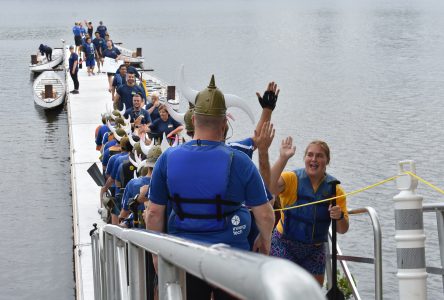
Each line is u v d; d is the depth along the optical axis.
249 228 4.76
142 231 3.90
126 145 15.65
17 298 19.33
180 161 4.65
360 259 7.02
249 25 142.00
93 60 48.78
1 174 34.66
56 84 49.97
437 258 18.09
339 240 20.28
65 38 124.12
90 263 15.04
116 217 14.70
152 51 96.75
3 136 43.69
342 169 32.59
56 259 22.23
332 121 45.12
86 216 18.50
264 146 5.75
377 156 35.12
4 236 24.77
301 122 45.00
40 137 43.34
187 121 6.28
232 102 6.11
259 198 4.69
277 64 78.06
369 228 21.45
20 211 28.08
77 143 28.17
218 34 122.38
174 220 4.75
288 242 6.87
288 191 6.77
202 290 4.55
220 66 77.88
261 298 1.97
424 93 55.94
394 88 58.97
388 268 17.28
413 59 78.88
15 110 51.81
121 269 5.71
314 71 71.19
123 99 25.84
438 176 30.95
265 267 2.03
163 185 4.80
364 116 46.59
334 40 104.12
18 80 69.00
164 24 153.75
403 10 174.00
